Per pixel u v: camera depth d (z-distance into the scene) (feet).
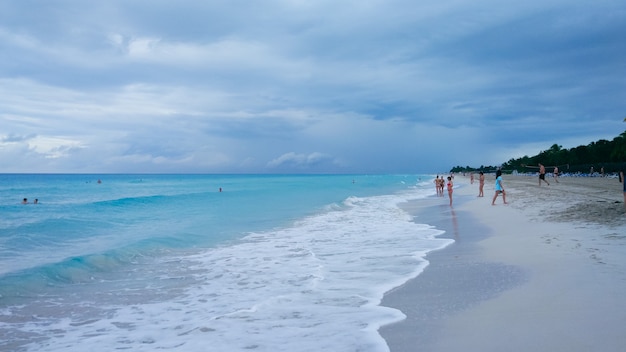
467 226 51.29
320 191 151.94
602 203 57.72
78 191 161.07
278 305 21.95
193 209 81.25
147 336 18.74
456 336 16.31
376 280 26.50
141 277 30.19
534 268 26.18
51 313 22.39
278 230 53.47
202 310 22.34
